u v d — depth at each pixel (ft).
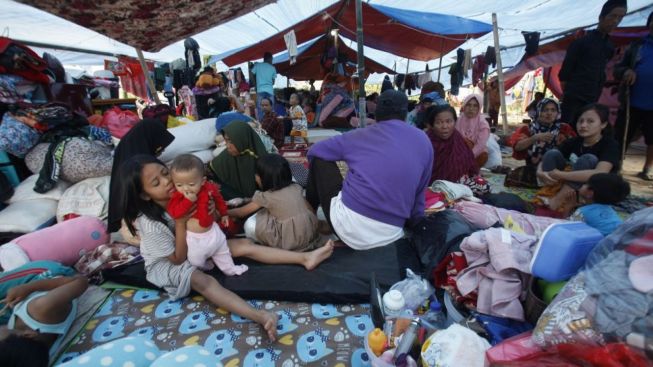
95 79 24.98
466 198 9.73
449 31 22.33
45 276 6.12
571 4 17.88
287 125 24.22
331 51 26.78
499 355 3.66
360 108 12.98
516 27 24.16
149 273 6.71
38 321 5.21
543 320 3.76
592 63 12.51
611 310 3.21
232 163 9.94
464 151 11.23
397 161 7.15
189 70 27.35
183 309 6.49
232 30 21.67
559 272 4.47
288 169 7.89
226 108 22.65
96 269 7.33
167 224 6.72
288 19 20.70
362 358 5.26
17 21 15.64
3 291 5.82
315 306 6.49
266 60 25.25
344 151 7.82
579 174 8.89
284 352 5.43
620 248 3.61
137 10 10.77
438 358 3.94
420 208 8.16
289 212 7.62
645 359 2.89
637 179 13.58
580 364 3.30
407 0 18.56
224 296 6.21
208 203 6.50
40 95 12.15
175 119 14.37
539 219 7.68
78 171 9.64
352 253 7.68
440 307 5.65
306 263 7.12
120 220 7.38
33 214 8.82
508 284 5.18
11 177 10.02
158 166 6.27
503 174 15.15
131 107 18.51
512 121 44.83
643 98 12.60
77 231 7.78
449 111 10.68
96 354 3.59
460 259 6.06
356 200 7.32
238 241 7.70
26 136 9.87
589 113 9.66
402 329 4.89
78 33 19.08
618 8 11.62
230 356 5.39
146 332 5.94
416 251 7.45
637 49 12.56
